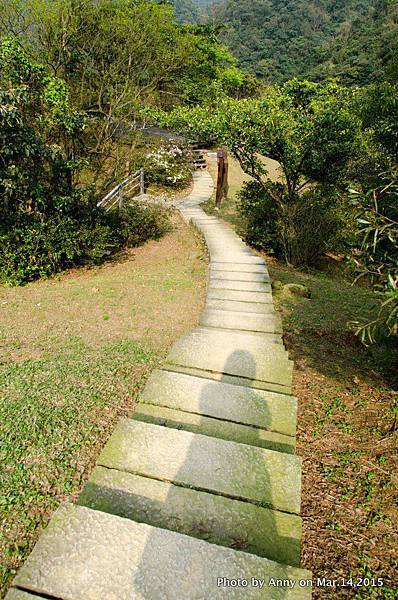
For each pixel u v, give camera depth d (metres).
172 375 2.72
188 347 3.21
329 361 3.50
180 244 7.84
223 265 5.73
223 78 18.39
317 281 6.05
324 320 4.31
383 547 1.96
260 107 6.67
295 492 1.80
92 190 6.96
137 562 1.44
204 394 2.54
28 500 2.05
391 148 6.09
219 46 17.80
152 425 2.17
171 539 1.51
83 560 1.44
